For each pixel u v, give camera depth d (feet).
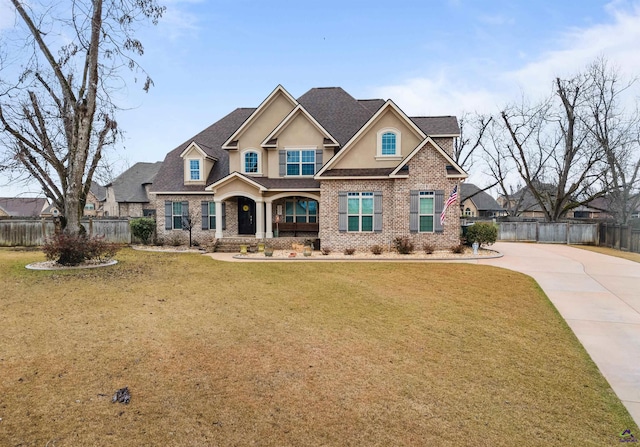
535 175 121.90
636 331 24.59
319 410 14.73
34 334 22.47
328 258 53.62
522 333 24.03
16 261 50.52
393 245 59.31
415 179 58.23
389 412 14.66
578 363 19.66
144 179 143.74
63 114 52.80
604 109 98.84
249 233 74.02
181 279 39.22
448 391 16.43
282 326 24.61
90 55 47.29
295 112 69.72
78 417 13.92
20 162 52.42
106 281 37.35
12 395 15.38
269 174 71.36
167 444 12.48
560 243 90.22
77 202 48.47
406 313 27.76
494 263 49.39
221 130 85.61
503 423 14.12
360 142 63.62
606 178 106.01
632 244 69.46
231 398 15.48
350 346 21.36
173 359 19.19
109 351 20.04
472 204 203.62
